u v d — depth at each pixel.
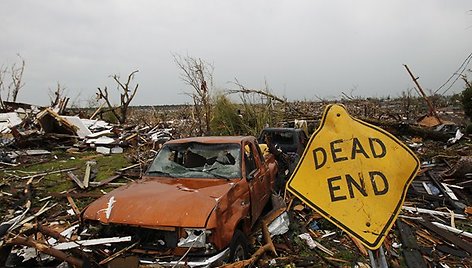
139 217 3.92
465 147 15.21
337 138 2.98
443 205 7.96
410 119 27.55
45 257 4.27
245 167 5.36
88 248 3.90
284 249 5.43
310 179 2.92
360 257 5.31
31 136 14.12
